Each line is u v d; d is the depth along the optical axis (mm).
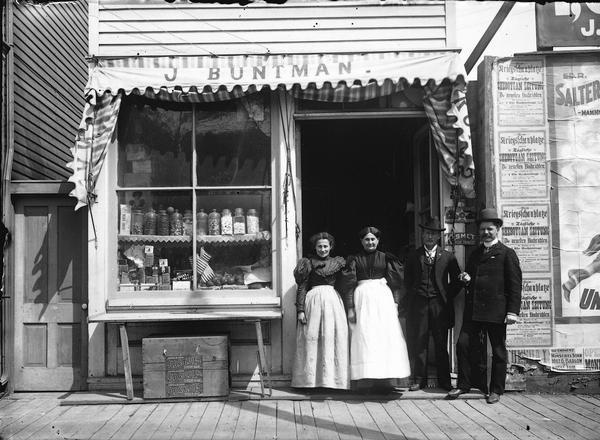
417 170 7332
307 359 5730
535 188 6043
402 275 5977
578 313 5980
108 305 6055
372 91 6078
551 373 5949
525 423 4965
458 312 6262
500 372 5664
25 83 7051
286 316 6102
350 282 5871
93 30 6172
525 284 5992
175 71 6055
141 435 4676
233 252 6289
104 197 6160
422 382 6012
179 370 5652
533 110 6082
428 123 6539
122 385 6035
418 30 6250
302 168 9773
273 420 5047
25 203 6480
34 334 6387
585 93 6094
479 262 5758
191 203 6328
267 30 6215
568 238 6020
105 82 6047
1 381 6090
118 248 6242
